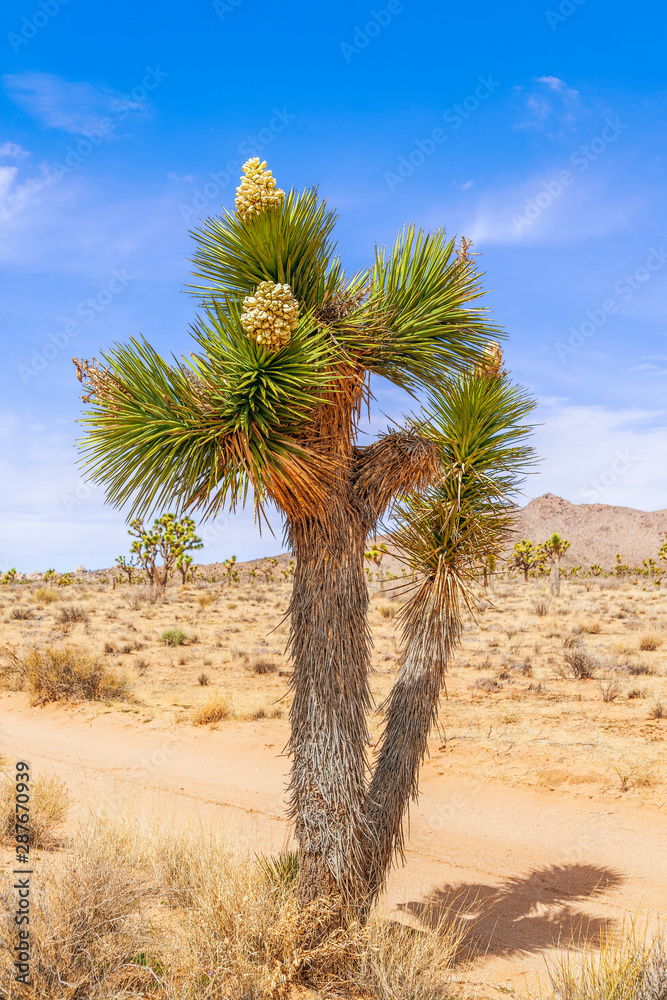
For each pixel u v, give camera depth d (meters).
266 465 3.43
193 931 4.03
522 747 10.23
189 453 3.44
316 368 3.56
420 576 5.06
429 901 6.09
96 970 3.61
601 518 184.38
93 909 3.93
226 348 3.65
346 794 4.11
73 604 40.41
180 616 36.62
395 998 3.82
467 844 7.55
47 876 4.31
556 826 7.95
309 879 4.16
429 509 4.95
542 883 6.54
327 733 4.12
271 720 13.13
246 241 3.81
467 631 25.48
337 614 4.16
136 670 19.88
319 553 4.18
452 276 4.27
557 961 4.92
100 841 4.99
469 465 4.96
